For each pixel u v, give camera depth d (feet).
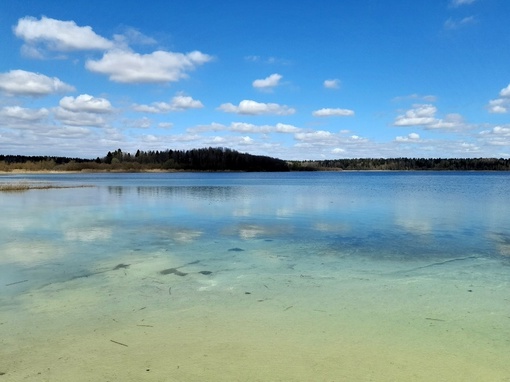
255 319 17.56
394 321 17.33
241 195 93.30
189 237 37.76
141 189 117.39
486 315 18.04
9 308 18.92
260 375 12.92
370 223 47.26
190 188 124.88
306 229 42.60
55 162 456.45
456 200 79.56
